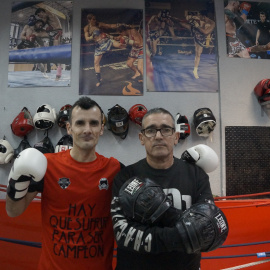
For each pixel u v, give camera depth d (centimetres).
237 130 275
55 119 260
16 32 277
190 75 278
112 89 272
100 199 121
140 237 90
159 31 280
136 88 273
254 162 272
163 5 283
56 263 114
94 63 273
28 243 185
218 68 282
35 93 271
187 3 285
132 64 275
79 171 124
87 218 118
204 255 196
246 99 281
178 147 270
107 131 268
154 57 277
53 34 277
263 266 198
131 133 269
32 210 186
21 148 251
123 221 96
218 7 285
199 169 120
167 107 274
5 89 272
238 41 286
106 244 121
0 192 258
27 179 108
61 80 272
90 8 279
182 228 85
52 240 117
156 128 109
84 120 121
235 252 195
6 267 185
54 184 121
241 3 287
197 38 282
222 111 277
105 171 129
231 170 269
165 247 87
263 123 279
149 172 113
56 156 132
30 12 279
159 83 275
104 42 276
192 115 275
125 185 100
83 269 113
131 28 278
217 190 267
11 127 254
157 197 93
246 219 197
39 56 274
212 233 86
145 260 101
